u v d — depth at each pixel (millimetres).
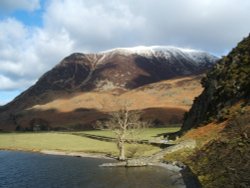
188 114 119625
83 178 66625
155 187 55125
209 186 44438
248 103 75812
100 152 104812
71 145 126688
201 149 67188
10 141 148625
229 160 48969
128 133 91750
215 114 89500
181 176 60719
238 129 58594
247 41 101688
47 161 93750
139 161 76812
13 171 78312
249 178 39844
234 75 92438
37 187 60938
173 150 77000
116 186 58031
